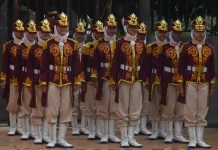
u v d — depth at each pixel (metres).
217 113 33.09
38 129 27.03
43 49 25.44
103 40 27.67
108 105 27.45
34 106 26.50
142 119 30.72
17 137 29.11
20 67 27.91
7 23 32.94
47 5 32.97
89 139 28.59
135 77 25.88
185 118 26.02
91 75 27.81
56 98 25.42
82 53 28.34
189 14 33.88
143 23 30.22
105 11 33.84
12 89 29.20
